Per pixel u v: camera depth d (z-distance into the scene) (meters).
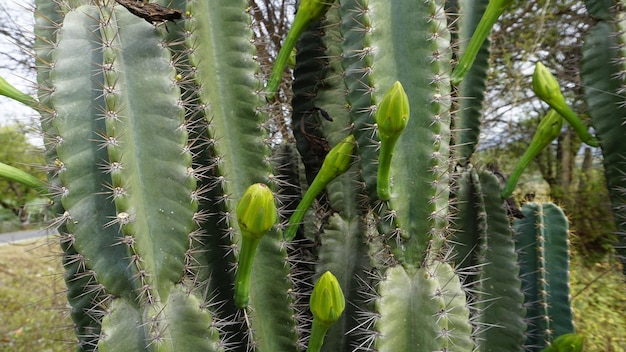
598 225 2.21
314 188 0.55
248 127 0.56
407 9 0.52
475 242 0.69
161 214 0.47
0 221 4.02
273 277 0.56
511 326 0.71
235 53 0.56
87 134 0.46
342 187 0.65
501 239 0.72
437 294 0.50
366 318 0.56
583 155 2.39
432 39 0.51
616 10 0.60
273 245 0.55
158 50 0.48
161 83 0.48
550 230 0.84
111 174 0.43
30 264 2.75
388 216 0.52
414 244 0.52
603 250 2.20
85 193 0.46
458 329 0.51
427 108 0.51
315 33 0.66
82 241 0.45
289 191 0.72
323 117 0.65
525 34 2.12
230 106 0.56
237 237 0.55
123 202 0.43
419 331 0.50
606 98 0.62
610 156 0.63
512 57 2.25
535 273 0.82
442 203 0.53
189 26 0.54
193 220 0.47
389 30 0.52
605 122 0.62
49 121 0.48
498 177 0.77
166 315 0.47
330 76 0.64
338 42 0.64
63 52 0.46
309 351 0.45
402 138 0.52
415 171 0.52
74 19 0.47
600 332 1.65
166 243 0.47
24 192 4.09
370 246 0.59
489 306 0.69
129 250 0.44
